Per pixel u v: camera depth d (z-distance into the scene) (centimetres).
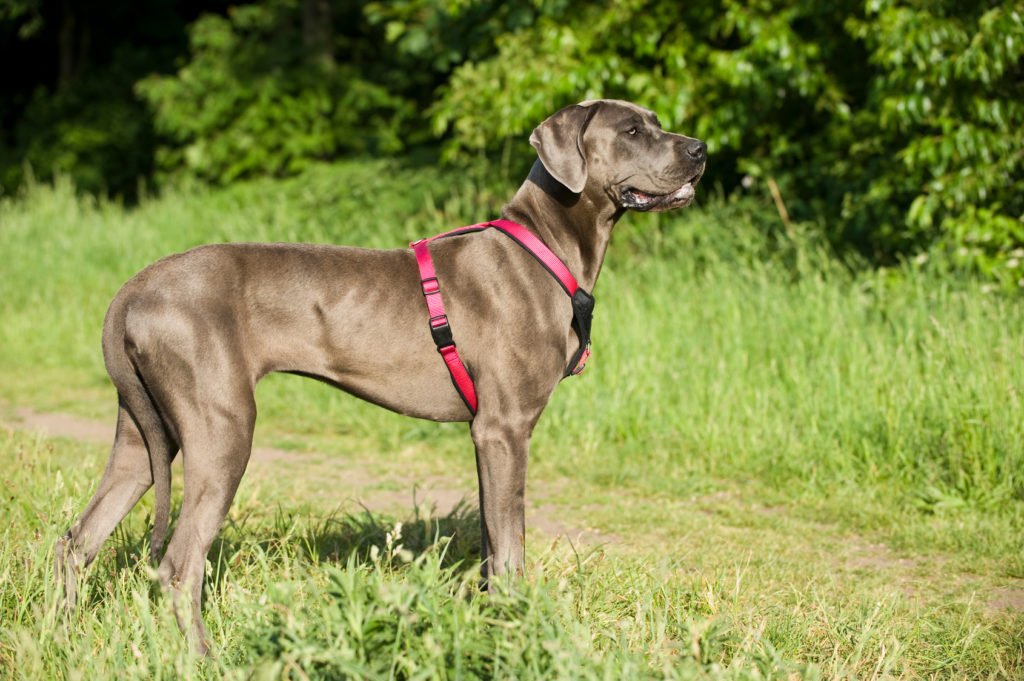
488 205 1089
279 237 1053
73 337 970
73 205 1380
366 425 711
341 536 436
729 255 849
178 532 308
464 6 1123
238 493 477
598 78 934
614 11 948
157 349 313
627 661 264
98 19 2506
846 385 616
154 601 325
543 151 352
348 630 259
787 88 941
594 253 369
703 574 401
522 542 341
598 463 614
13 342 985
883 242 853
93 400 805
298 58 1688
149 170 2097
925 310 666
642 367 684
